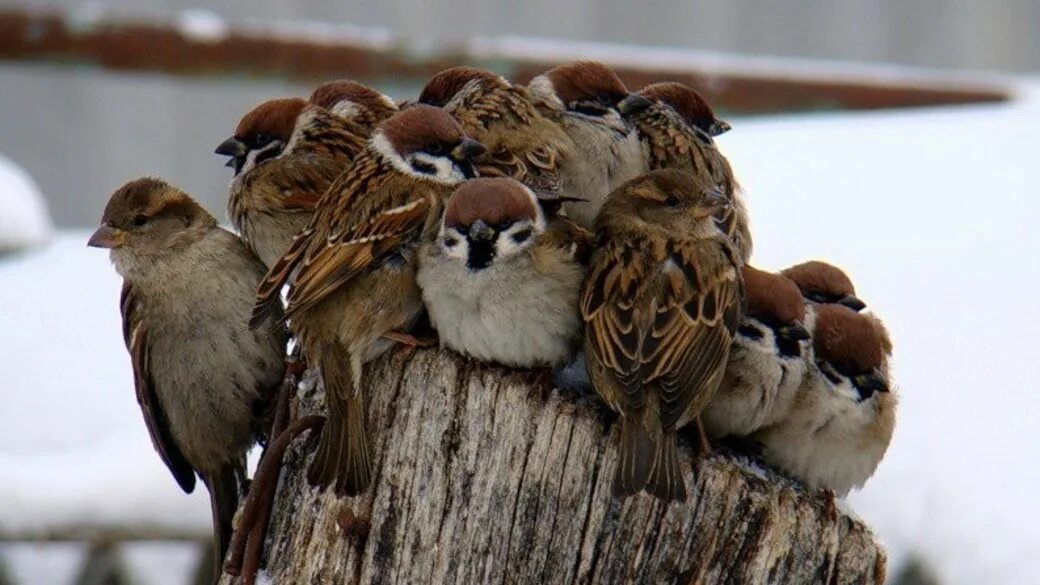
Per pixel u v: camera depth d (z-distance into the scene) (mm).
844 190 16406
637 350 9062
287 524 9461
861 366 10016
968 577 12102
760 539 8828
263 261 10844
